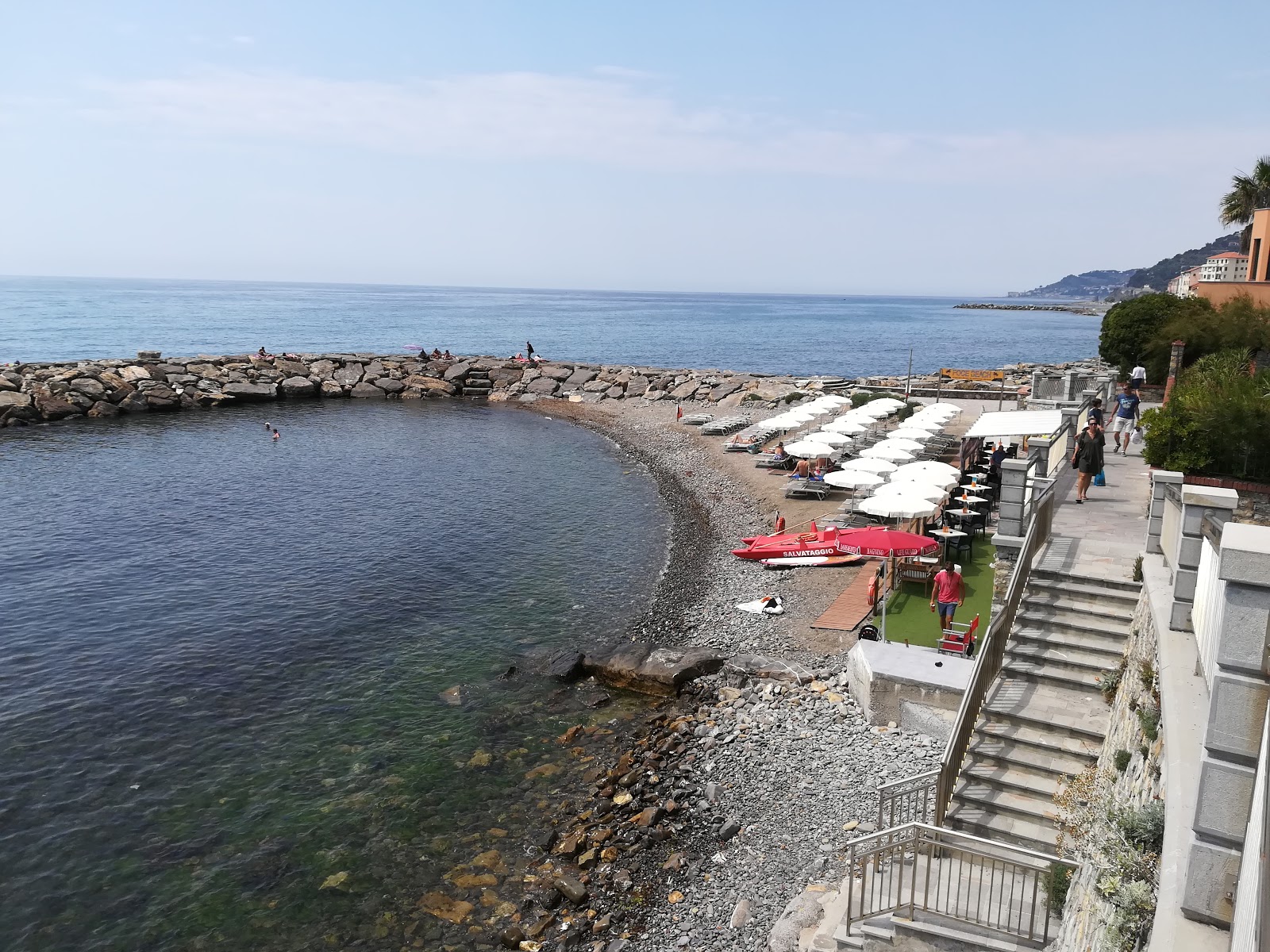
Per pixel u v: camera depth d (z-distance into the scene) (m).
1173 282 146.62
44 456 45.00
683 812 14.73
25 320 153.88
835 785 14.83
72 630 22.22
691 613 23.69
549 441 51.44
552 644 21.88
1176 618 10.44
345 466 43.62
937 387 53.22
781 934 11.05
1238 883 5.76
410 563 28.08
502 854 13.88
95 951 11.78
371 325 172.12
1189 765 7.63
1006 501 16.20
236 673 20.02
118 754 16.50
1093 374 45.19
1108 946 7.22
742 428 51.31
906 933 10.11
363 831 14.39
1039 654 14.39
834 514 31.41
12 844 13.84
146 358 66.81
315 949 11.88
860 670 17.20
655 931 11.98
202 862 13.58
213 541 30.19
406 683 19.69
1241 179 56.81
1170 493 13.74
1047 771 12.35
